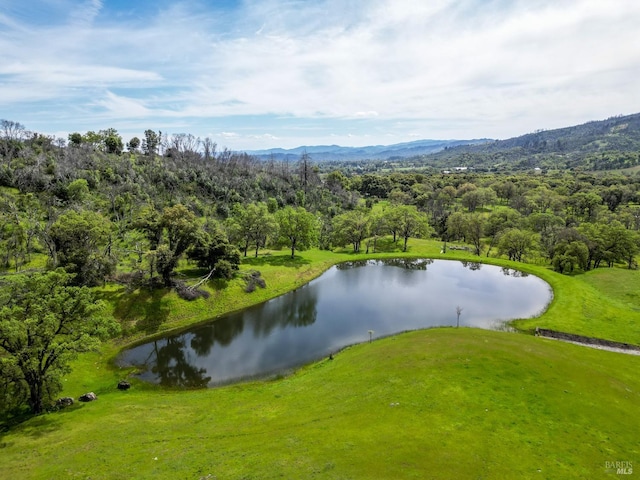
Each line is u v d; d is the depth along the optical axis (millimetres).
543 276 89375
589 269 99625
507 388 32906
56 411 35562
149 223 66312
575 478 21625
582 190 177500
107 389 42812
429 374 35844
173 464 24656
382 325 61938
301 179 178875
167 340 56531
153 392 42125
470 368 36719
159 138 164375
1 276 56531
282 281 83438
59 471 24516
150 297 62031
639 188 190750
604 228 103750
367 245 121875
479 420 27828
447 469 21922
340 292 80500
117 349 52969
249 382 44188
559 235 104875
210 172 147000
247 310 69000
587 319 61719
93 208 88750
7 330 30750
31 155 111812
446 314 67000
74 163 111062
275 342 55750
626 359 43750
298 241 100750
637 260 109188
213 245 73750
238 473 22812
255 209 96750
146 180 120000
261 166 195625
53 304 34625
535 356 40094
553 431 26719
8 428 31609
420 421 27766
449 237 141875
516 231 108000
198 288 68125
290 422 30438
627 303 72188
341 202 170250
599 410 29969
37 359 33719
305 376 43750
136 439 29172
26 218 76000
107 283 62344
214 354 52000
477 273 96438
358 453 23875
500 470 22031
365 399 32812
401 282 88250
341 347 53688
